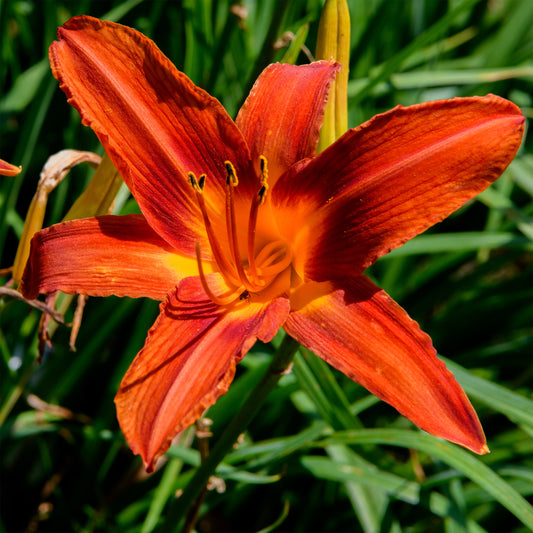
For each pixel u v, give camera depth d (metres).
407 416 0.38
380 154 0.39
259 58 0.47
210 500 0.47
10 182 0.48
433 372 0.38
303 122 0.40
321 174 0.40
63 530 0.51
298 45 0.44
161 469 0.51
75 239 0.40
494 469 0.47
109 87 0.40
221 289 0.41
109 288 0.39
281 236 0.42
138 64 0.40
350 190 0.39
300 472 0.47
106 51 0.40
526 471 0.46
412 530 0.51
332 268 0.40
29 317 0.49
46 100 0.48
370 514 0.47
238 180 0.41
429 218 0.38
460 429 0.37
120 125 0.40
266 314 0.40
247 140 0.41
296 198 0.40
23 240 0.42
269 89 0.41
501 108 0.38
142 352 0.38
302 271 0.41
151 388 0.38
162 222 0.41
